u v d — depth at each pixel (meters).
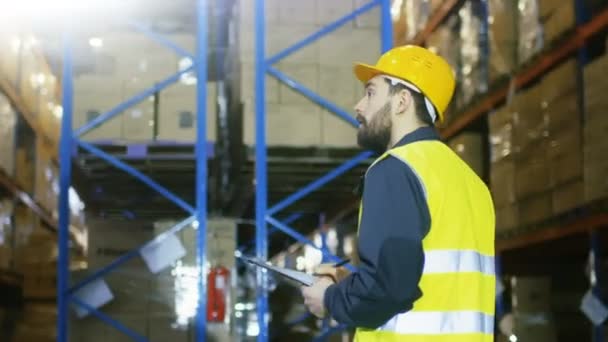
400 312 1.99
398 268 1.91
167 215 7.61
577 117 6.69
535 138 7.28
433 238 2.04
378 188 2.04
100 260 5.53
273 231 8.22
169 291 5.50
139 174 5.39
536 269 9.38
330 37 5.61
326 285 2.16
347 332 6.42
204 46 5.61
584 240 7.63
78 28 5.89
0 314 9.33
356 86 5.57
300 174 5.87
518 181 7.59
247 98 5.44
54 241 10.45
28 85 10.73
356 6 5.66
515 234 7.67
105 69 5.83
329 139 5.47
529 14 7.62
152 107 5.67
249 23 5.54
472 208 2.18
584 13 6.86
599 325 6.78
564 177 6.81
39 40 10.93
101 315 5.33
